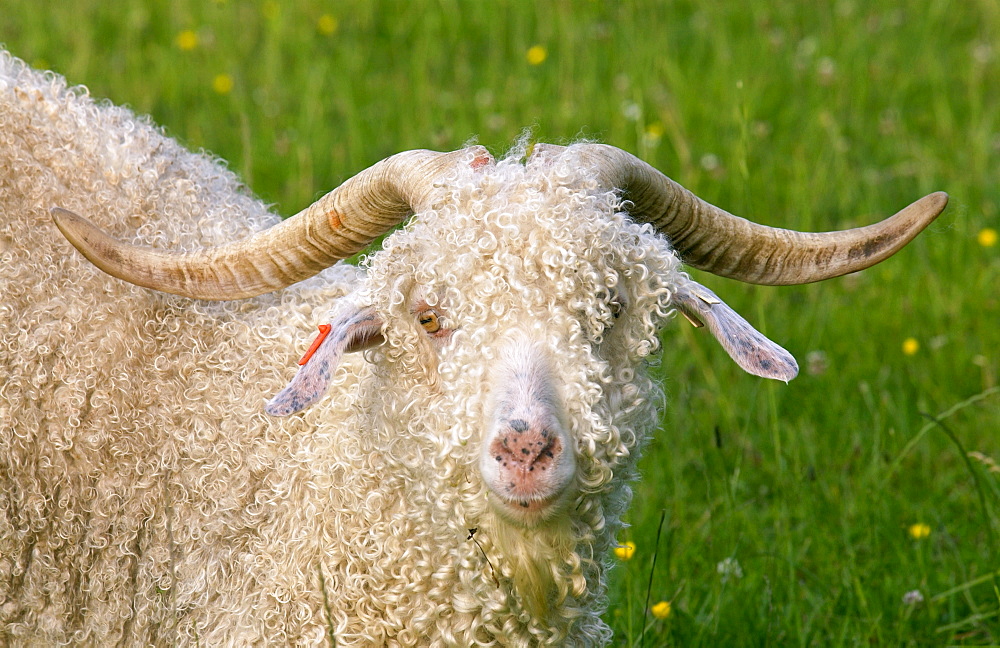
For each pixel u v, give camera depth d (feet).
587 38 99.09
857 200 77.92
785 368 34.96
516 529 32.96
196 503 37.58
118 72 91.35
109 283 38.88
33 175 39.55
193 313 39.45
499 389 31.45
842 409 58.03
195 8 101.81
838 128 85.51
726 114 87.15
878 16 109.81
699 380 60.90
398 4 107.45
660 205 36.94
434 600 35.70
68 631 38.17
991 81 98.48
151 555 37.55
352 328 34.35
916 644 45.09
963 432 56.75
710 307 35.83
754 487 53.47
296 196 72.95
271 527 36.86
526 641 35.22
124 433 37.73
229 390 38.58
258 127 82.53
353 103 86.12
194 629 36.52
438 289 33.47
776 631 44.70
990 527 48.34
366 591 36.04
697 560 48.26
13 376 37.35
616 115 84.17
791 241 37.78
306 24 101.45
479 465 31.68
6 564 37.40
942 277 69.62
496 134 82.79
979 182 80.43
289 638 35.96
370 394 36.14
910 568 47.96
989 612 46.16
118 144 41.98
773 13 109.19
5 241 38.58
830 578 47.83
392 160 35.96
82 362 37.86
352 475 35.91
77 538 37.63
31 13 98.53
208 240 41.34
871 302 67.26
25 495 37.40
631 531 49.55
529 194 33.35
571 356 32.09
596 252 33.14
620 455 33.14
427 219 33.88
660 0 108.47
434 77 94.32
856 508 50.65
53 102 41.47
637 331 34.42
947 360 62.13
